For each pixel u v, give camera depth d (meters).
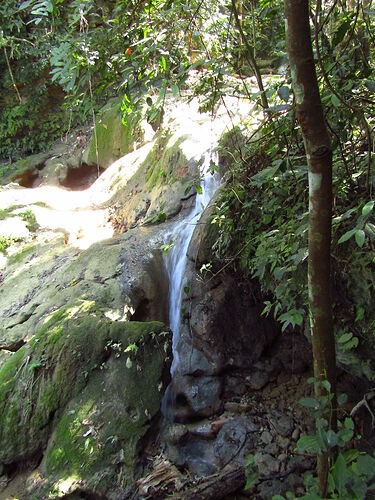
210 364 3.46
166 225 4.56
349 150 2.40
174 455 3.09
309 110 1.49
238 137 3.73
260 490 2.77
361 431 2.73
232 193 3.05
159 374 3.28
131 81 2.59
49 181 7.81
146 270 4.09
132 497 2.83
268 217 2.75
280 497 1.87
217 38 2.90
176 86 2.37
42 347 3.50
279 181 2.59
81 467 2.98
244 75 3.28
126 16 2.65
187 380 3.49
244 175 3.01
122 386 3.23
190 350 3.56
